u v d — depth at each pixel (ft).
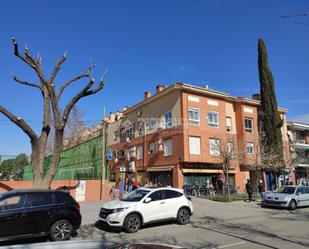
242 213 54.29
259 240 31.53
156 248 10.78
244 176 105.50
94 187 63.31
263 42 115.85
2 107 40.11
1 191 51.60
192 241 31.68
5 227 29.01
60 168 89.35
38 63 43.57
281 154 104.78
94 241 12.89
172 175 94.43
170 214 41.57
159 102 106.32
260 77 114.32
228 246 28.91
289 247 28.12
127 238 34.24
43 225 31.07
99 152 66.80
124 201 40.01
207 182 95.91
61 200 33.12
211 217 49.39
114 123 136.77
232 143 98.99
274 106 110.73
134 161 115.03
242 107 109.81
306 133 148.56
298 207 63.98
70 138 127.34
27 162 66.54
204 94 100.63
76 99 44.55
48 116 44.93
